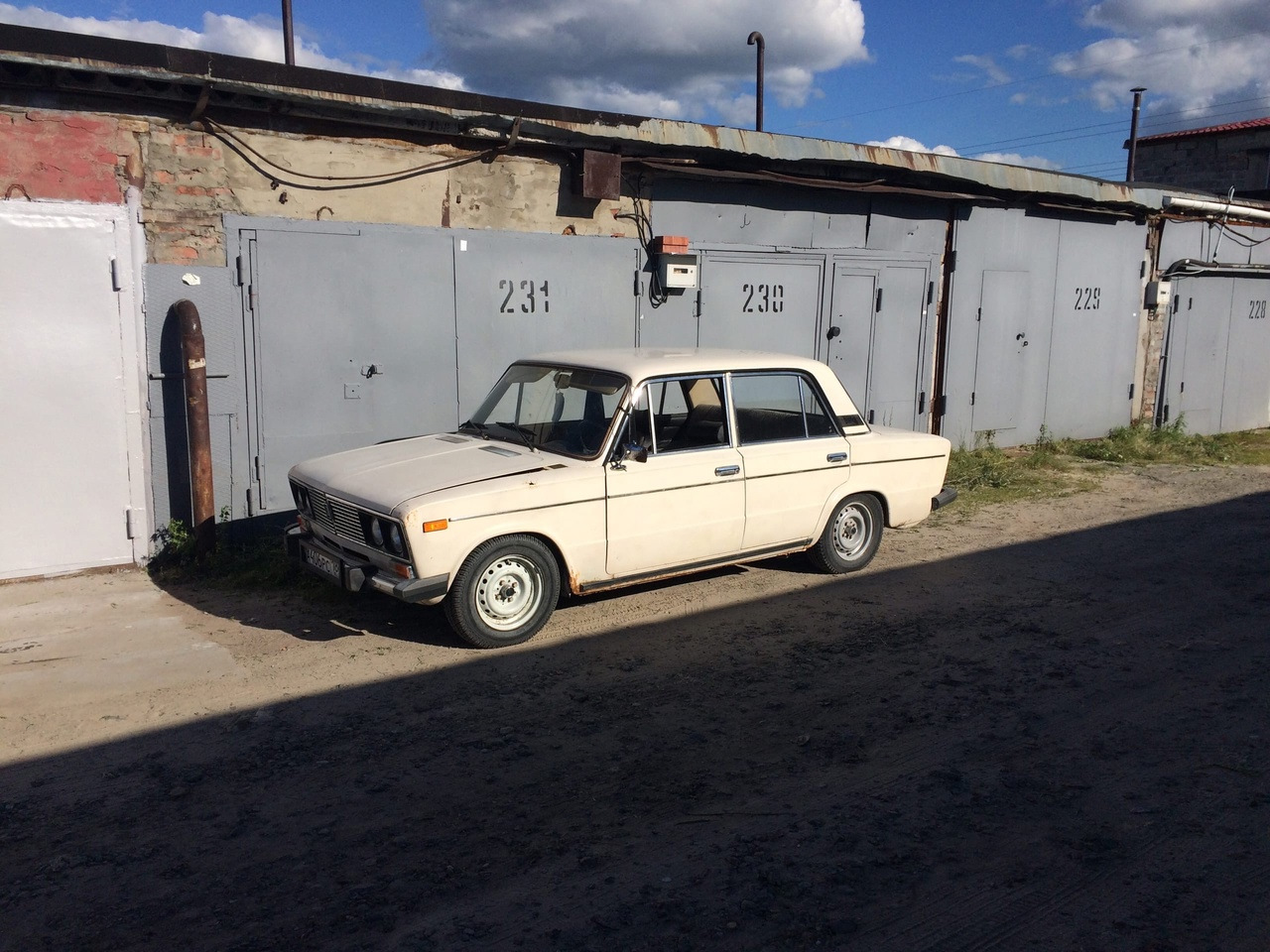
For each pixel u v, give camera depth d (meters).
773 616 6.14
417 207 8.09
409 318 8.15
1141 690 4.98
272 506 7.69
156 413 7.06
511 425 6.32
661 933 2.96
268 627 5.83
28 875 3.25
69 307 6.63
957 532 8.63
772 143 9.84
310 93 7.21
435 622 5.93
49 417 6.65
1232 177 24.77
